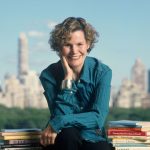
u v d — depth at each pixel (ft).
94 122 15.38
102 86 15.62
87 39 15.83
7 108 377.09
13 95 545.03
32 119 347.36
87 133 15.44
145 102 535.19
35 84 568.41
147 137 16.16
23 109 368.27
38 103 536.01
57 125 15.16
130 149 16.10
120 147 16.07
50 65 16.43
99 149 15.23
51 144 15.42
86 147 15.30
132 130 16.15
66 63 15.78
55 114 15.62
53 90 16.14
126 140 16.12
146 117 395.75
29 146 15.85
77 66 15.83
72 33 15.62
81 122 15.28
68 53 15.75
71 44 15.69
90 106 15.79
